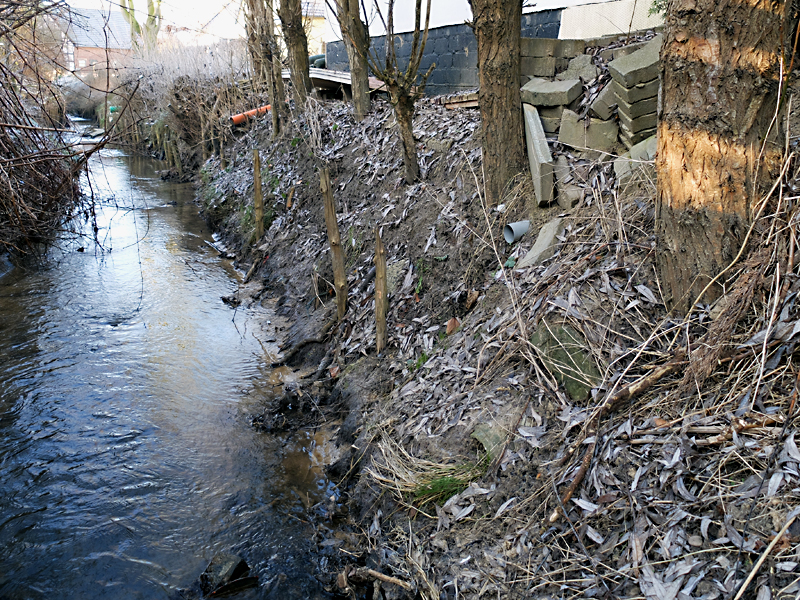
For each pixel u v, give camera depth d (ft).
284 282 26.12
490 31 16.42
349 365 18.33
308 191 29.40
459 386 13.79
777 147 10.44
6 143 24.49
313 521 13.51
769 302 9.79
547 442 11.18
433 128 23.57
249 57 48.49
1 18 22.90
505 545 10.14
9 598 11.34
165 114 53.67
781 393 9.01
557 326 12.41
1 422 16.69
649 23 23.57
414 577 10.77
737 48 9.73
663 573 8.18
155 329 23.09
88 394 18.29
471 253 17.43
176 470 15.08
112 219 38.06
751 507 8.01
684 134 10.47
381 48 37.22
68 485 14.35
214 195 41.24
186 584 11.84
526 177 17.44
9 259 29.04
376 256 17.02
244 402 18.24
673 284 11.26
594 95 17.02
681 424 9.69
